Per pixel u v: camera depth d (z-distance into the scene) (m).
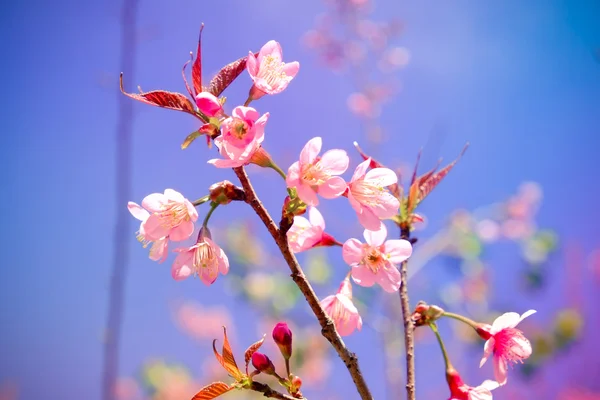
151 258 0.77
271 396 0.77
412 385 0.78
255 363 0.77
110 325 1.13
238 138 0.76
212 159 0.75
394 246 0.79
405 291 0.80
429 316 0.80
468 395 0.79
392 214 0.78
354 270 0.78
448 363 0.80
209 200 0.77
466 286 1.97
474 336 1.89
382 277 0.78
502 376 0.80
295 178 0.75
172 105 0.77
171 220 0.77
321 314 0.75
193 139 0.76
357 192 0.78
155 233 0.77
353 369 0.75
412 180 0.83
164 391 1.77
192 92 0.77
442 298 1.93
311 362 1.89
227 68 0.78
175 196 0.77
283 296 1.87
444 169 0.84
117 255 1.15
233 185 0.76
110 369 1.11
